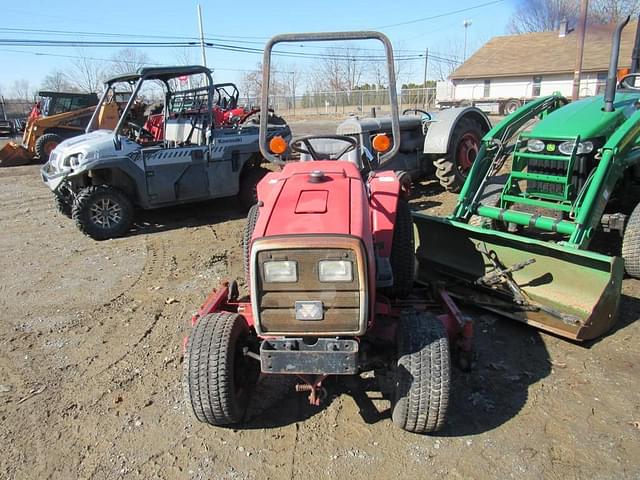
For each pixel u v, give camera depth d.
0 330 4.14
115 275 5.27
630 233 4.22
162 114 8.94
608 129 4.41
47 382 3.39
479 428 2.79
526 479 2.44
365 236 2.42
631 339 3.56
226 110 11.17
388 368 2.80
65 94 14.73
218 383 2.59
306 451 2.69
